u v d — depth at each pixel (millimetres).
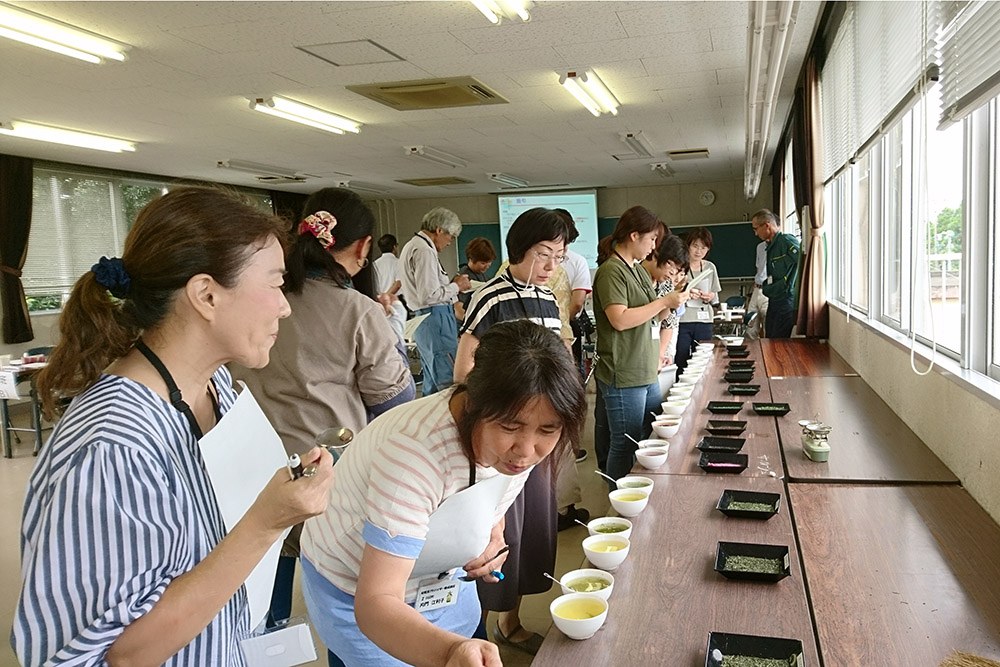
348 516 1229
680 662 1165
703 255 5340
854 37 4074
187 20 3781
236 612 1027
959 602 1324
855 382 3643
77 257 8477
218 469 983
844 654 1163
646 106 6465
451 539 1195
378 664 1290
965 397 1963
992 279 2062
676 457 2338
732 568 1498
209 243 888
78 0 3488
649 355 3047
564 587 1428
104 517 763
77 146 7094
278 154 8188
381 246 6758
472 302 2395
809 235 5488
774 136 8648
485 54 4621
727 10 3910
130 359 919
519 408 1011
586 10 3885
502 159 9305
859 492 1945
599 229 13508
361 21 3891
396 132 7160
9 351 7641
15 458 5566
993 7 1709
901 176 3438
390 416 1202
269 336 962
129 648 779
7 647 2643
